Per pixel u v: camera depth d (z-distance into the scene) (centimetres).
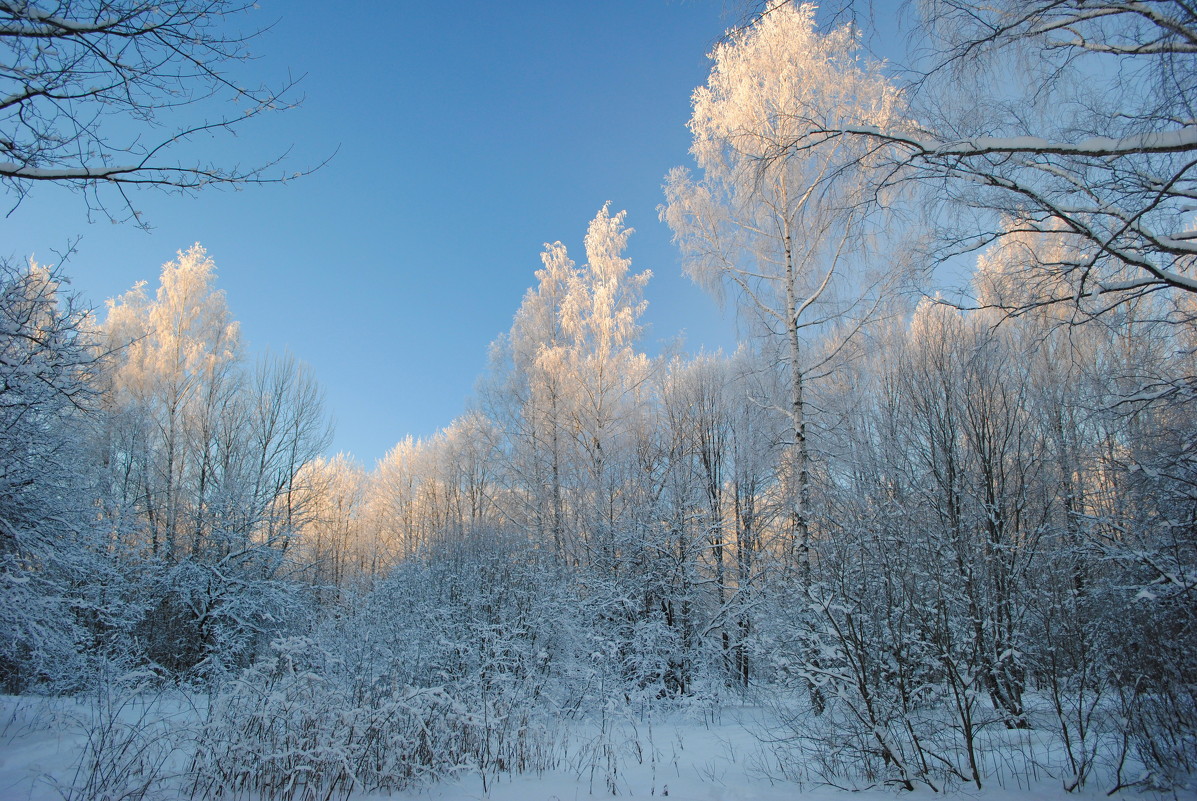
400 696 565
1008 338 855
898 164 518
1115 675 490
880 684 526
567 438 1630
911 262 595
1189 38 368
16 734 669
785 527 1255
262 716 512
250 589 1565
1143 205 441
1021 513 935
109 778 473
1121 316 534
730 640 1270
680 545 1352
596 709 977
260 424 1864
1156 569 517
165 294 1873
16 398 683
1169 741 464
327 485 2608
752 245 1077
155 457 1773
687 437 1552
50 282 656
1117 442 706
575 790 532
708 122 1034
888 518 682
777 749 629
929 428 947
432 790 529
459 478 2406
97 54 345
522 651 970
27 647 840
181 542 1678
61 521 843
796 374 995
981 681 539
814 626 595
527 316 1862
